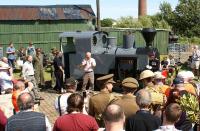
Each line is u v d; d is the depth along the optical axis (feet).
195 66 72.08
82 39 53.98
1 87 41.16
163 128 15.44
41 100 49.34
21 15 93.40
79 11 98.63
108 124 14.30
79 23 97.86
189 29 153.99
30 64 47.60
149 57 51.70
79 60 54.34
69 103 17.85
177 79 25.85
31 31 94.38
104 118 14.40
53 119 39.75
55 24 96.02
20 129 16.93
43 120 17.39
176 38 105.40
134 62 52.21
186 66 84.74
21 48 84.33
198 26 152.76
